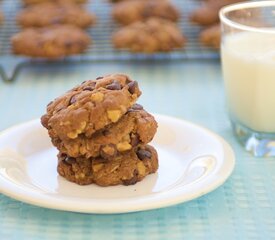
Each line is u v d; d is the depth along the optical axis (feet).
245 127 1.94
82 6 3.21
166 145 1.84
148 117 1.68
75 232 1.53
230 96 1.96
